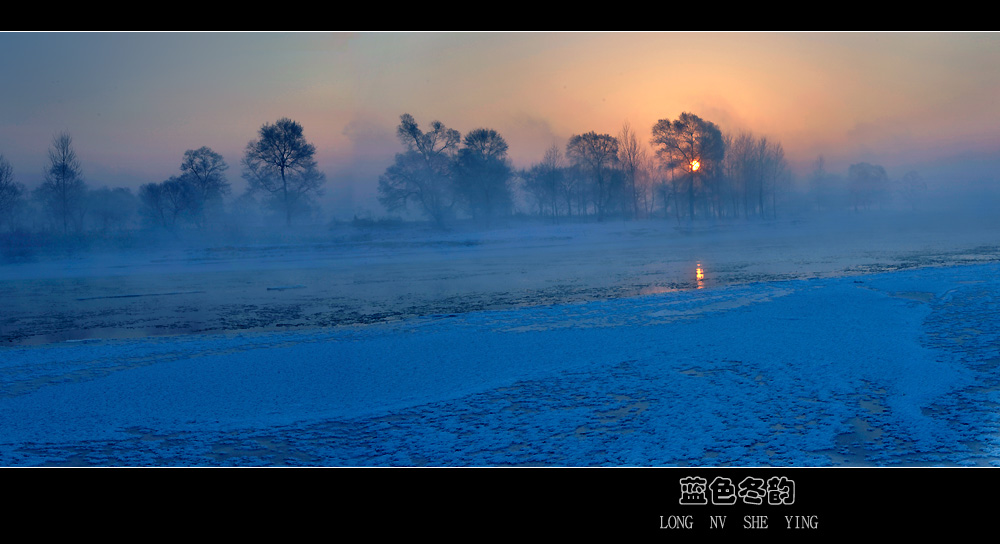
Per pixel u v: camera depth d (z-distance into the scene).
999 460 4.45
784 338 8.91
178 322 14.47
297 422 5.99
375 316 14.10
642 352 8.41
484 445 5.16
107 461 5.07
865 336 8.88
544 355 8.50
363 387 7.18
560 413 5.94
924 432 5.03
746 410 5.78
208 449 5.30
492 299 16.38
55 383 7.92
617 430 5.39
